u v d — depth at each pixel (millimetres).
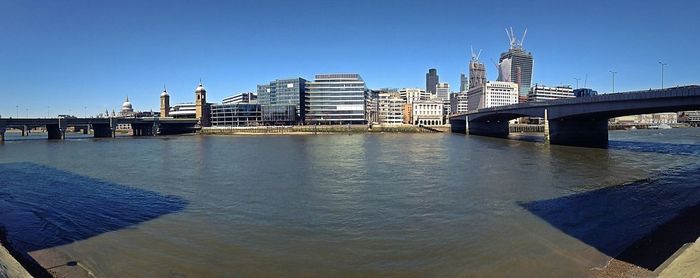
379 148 98375
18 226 27656
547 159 65438
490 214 29188
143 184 45469
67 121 179500
